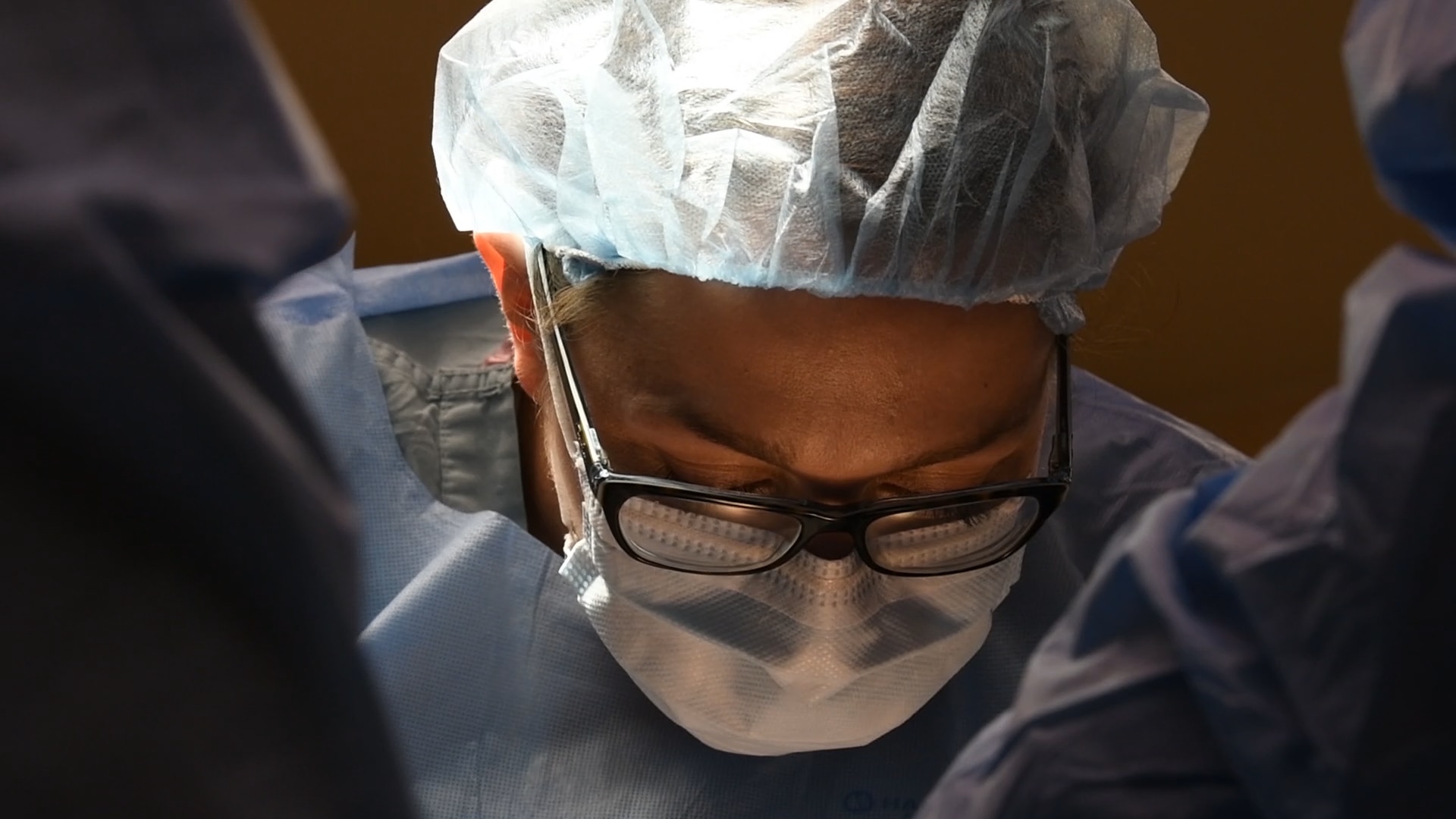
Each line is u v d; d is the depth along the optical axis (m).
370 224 1.45
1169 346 1.58
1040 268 0.85
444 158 1.00
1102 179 0.90
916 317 0.85
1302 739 0.48
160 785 0.36
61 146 0.36
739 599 0.97
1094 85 0.88
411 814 0.40
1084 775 0.52
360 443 1.18
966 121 0.82
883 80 0.83
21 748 0.35
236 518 0.37
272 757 0.37
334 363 1.21
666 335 0.88
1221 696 0.50
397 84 1.36
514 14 0.94
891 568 0.95
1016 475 0.99
